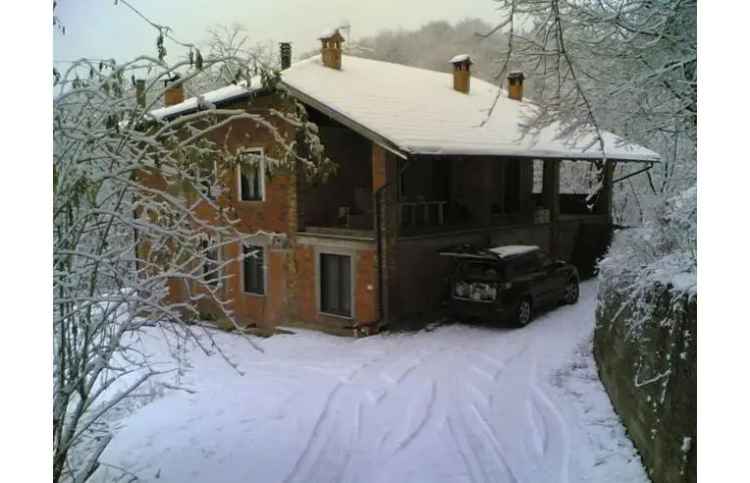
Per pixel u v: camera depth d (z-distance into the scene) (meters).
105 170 5.12
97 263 5.12
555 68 7.35
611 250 8.88
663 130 8.84
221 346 12.84
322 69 16.66
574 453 6.26
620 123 9.11
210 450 6.77
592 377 8.77
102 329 5.26
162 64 5.29
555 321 12.99
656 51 7.79
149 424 7.68
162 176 5.65
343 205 15.57
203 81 7.40
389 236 12.75
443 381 9.17
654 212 7.25
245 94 13.24
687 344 4.47
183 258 6.28
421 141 12.04
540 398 8.09
